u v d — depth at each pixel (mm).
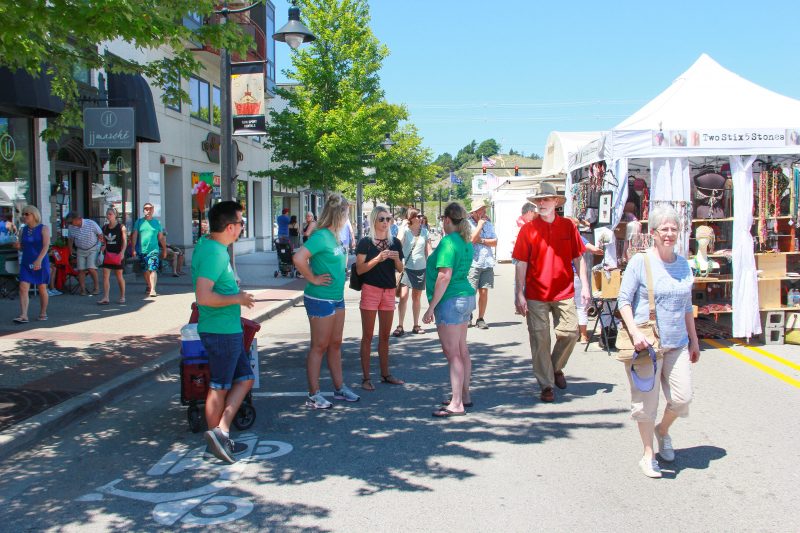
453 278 6121
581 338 9688
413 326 10930
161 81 8055
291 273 18875
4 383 6781
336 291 6297
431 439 5461
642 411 4570
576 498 4289
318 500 4273
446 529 3863
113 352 8289
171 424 5902
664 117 9320
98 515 4074
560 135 16172
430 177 46219
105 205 17125
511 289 17234
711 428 5672
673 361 4625
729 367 7879
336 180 23297
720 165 9742
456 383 6125
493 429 5719
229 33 7086
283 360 8609
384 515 4051
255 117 14664
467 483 4543
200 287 4797
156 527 3912
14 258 12734
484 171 46969
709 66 10062
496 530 3850
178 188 21547
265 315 12055
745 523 3934
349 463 4926
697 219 9336
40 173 14102
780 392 6789
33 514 4094
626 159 8781
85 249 13562
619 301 4602
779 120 9211
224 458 4891
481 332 10594
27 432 5289
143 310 11758
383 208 7004
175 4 6789
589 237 9703
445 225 6148
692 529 3855
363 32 23609
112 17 5871
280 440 5445
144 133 16141
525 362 8406
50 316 10977
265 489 4457
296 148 21562
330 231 6195
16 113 13148
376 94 24594
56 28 6992
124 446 5320
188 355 5496
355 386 7203
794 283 9734
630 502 4227
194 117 22531
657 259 4555
